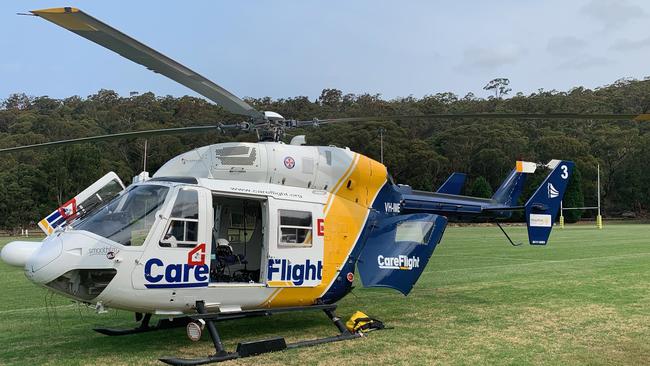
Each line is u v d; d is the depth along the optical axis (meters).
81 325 8.59
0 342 7.41
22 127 81.56
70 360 6.39
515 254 20.33
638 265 15.98
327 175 7.99
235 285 6.70
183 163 7.29
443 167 70.50
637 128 82.75
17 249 6.55
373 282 8.18
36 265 5.84
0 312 9.79
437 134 80.44
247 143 7.42
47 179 56.56
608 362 6.23
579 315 8.89
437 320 8.67
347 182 8.20
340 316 9.15
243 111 7.39
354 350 6.73
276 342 6.63
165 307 6.31
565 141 70.81
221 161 7.20
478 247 23.86
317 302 7.71
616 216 73.19
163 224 6.21
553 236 31.67
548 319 8.62
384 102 104.88
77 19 4.66
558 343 7.08
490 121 82.44
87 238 5.93
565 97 104.81
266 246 7.07
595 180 68.06
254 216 7.96
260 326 8.37
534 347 6.88
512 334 7.61
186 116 85.56
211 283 6.54
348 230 8.08
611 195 74.44
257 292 6.96
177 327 7.79
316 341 7.01
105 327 8.43
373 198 8.66
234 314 6.66
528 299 10.54
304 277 7.42
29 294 11.98
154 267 6.12
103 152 64.81
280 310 7.16
